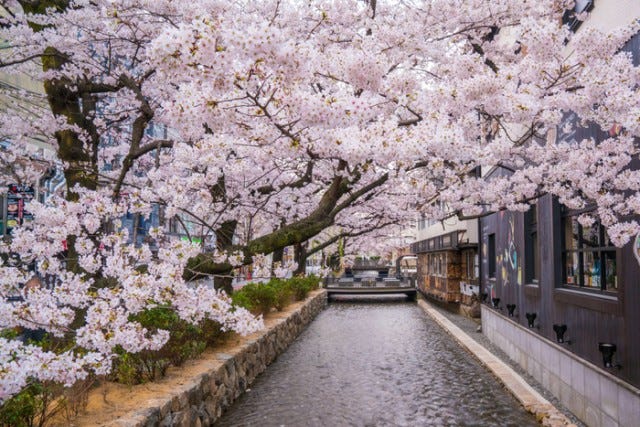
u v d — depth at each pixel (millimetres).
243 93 3938
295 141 4348
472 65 5148
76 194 7336
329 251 29812
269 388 9398
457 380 9883
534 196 7785
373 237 22781
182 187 6031
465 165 8078
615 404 6113
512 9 8094
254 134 4684
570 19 8203
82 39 7598
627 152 6137
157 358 6941
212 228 6238
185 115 3664
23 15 7770
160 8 6734
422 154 3961
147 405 5371
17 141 9094
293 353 13164
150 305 4609
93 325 3857
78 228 5094
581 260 7871
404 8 8438
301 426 7234
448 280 22875
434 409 7988
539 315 9648
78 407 5164
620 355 6043
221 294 4812
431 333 16625
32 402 4422
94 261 5031
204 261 5812
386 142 3945
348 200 6773
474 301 19203
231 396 8305
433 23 8164
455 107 4777
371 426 7230
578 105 5016
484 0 8070
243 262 5992
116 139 11953
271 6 7812
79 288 4473
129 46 8602
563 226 8680
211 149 5539
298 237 6176
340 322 20203
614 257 6625
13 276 4121
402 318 21484
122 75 7695
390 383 9734
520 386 8789
